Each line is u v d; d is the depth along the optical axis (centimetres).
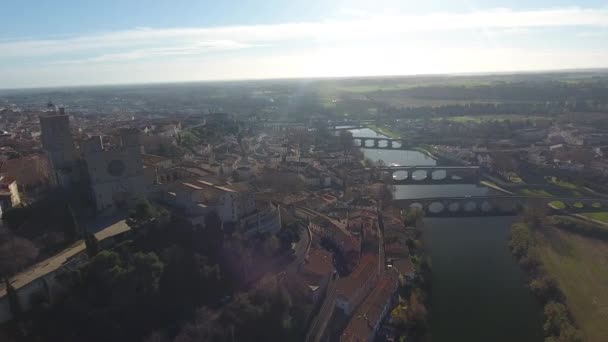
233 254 16550
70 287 13062
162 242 15662
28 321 12162
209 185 19325
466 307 17138
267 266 17312
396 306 16375
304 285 16250
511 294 18100
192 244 16175
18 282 12606
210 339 13250
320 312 15788
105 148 17850
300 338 14625
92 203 17825
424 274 18988
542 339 15262
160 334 13125
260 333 14075
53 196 17700
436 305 17262
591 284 18862
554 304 16412
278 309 14850
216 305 14925
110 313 12925
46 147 18912
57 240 14800
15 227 15362
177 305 14300
